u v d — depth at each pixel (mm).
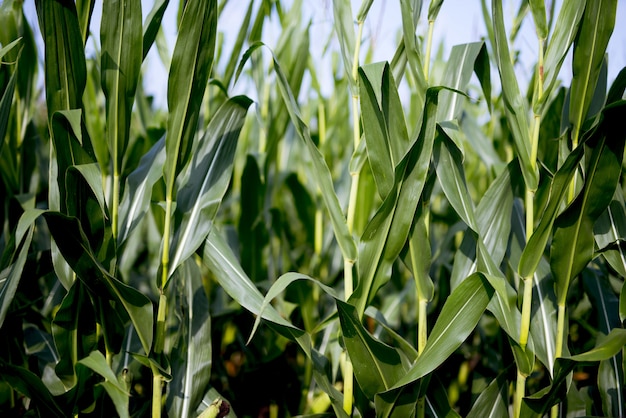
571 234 1351
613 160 1249
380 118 1306
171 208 1411
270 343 2268
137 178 1555
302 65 2168
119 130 1337
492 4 1380
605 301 1901
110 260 1299
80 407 1371
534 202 1529
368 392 1353
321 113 2514
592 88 1363
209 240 1461
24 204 1918
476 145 2285
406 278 3145
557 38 1362
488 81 1521
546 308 1556
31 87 2105
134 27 1251
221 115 1524
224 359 2686
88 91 2379
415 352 1435
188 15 1190
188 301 1628
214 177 1474
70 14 1177
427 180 1465
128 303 1274
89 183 1124
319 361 1490
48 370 1618
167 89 1258
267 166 2260
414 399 1356
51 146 1394
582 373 2502
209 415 1318
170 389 1514
